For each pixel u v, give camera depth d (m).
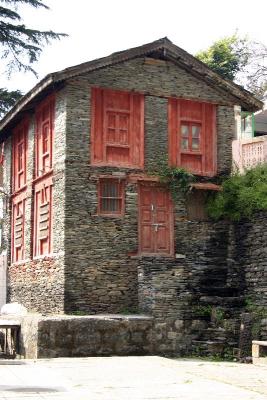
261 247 19.28
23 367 11.53
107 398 8.27
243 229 20.16
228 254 20.62
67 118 19.94
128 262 20.16
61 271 19.50
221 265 20.73
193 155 21.75
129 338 17.00
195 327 18.50
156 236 20.81
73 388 9.12
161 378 10.23
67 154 19.84
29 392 8.71
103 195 20.36
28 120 23.45
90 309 19.47
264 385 9.82
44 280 20.92
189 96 21.78
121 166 20.56
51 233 20.77
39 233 21.92
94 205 20.00
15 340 18.17
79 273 19.52
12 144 25.66
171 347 17.67
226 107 22.39
